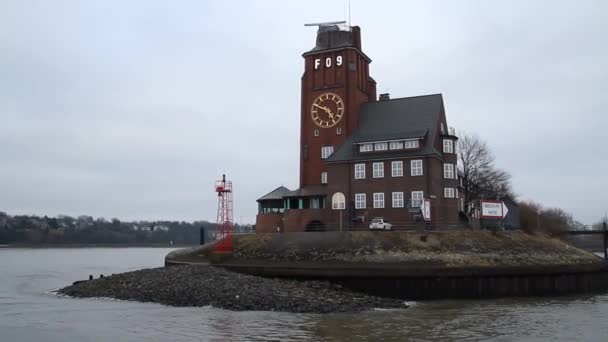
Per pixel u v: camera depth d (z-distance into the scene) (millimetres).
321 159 76750
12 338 32094
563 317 39312
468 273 49844
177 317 38219
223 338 31578
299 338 31578
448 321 37375
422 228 64188
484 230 58969
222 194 67562
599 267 56625
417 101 73500
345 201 69750
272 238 59219
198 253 62500
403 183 66938
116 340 31344
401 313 40656
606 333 33500
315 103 78000
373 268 50250
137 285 50156
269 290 45281
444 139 69562
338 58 77625
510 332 33719
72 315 39500
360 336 32219
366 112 76625
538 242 59906
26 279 74438
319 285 49281
